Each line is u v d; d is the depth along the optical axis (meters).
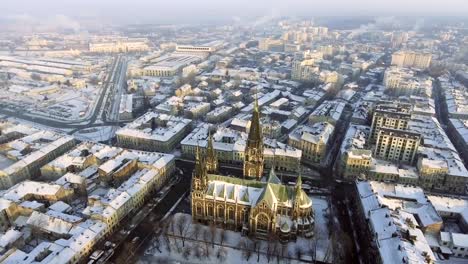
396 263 157.88
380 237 176.25
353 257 183.50
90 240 185.00
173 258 182.75
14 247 181.88
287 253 183.75
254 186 197.50
